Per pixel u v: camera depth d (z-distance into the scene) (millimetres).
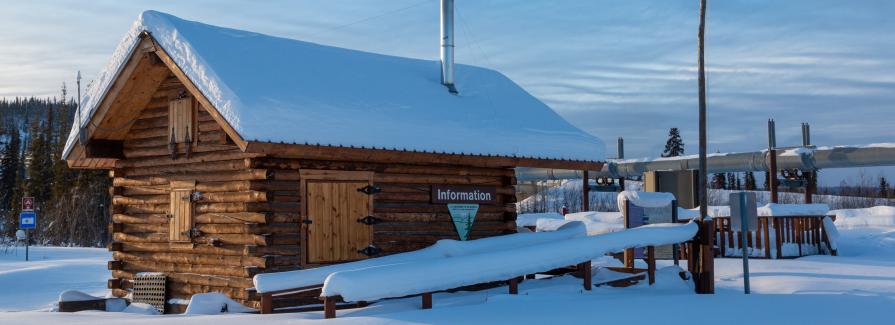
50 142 73125
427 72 18234
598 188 35094
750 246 24328
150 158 15578
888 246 26781
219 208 14164
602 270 16141
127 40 14117
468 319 10984
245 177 13711
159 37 13648
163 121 15305
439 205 15953
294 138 12789
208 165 14414
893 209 40531
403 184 15391
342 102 14258
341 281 10898
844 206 58594
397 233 15227
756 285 17391
